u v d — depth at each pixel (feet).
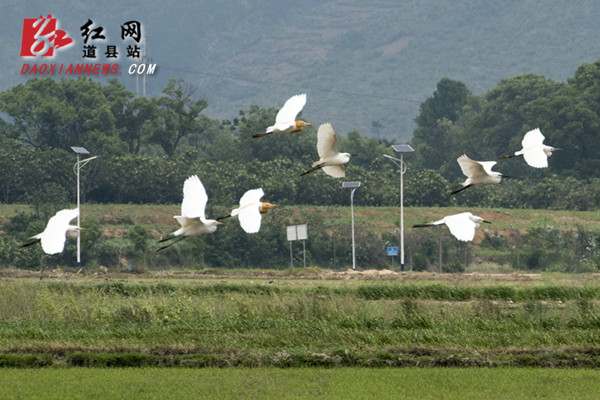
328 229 255.09
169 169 293.02
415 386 62.90
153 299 94.48
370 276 165.89
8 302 94.58
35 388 62.08
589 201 280.92
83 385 62.95
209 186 279.28
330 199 290.97
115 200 296.92
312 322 86.63
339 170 75.25
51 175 279.69
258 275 172.55
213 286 119.96
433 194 297.12
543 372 68.18
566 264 198.49
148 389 61.62
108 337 79.87
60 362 71.46
